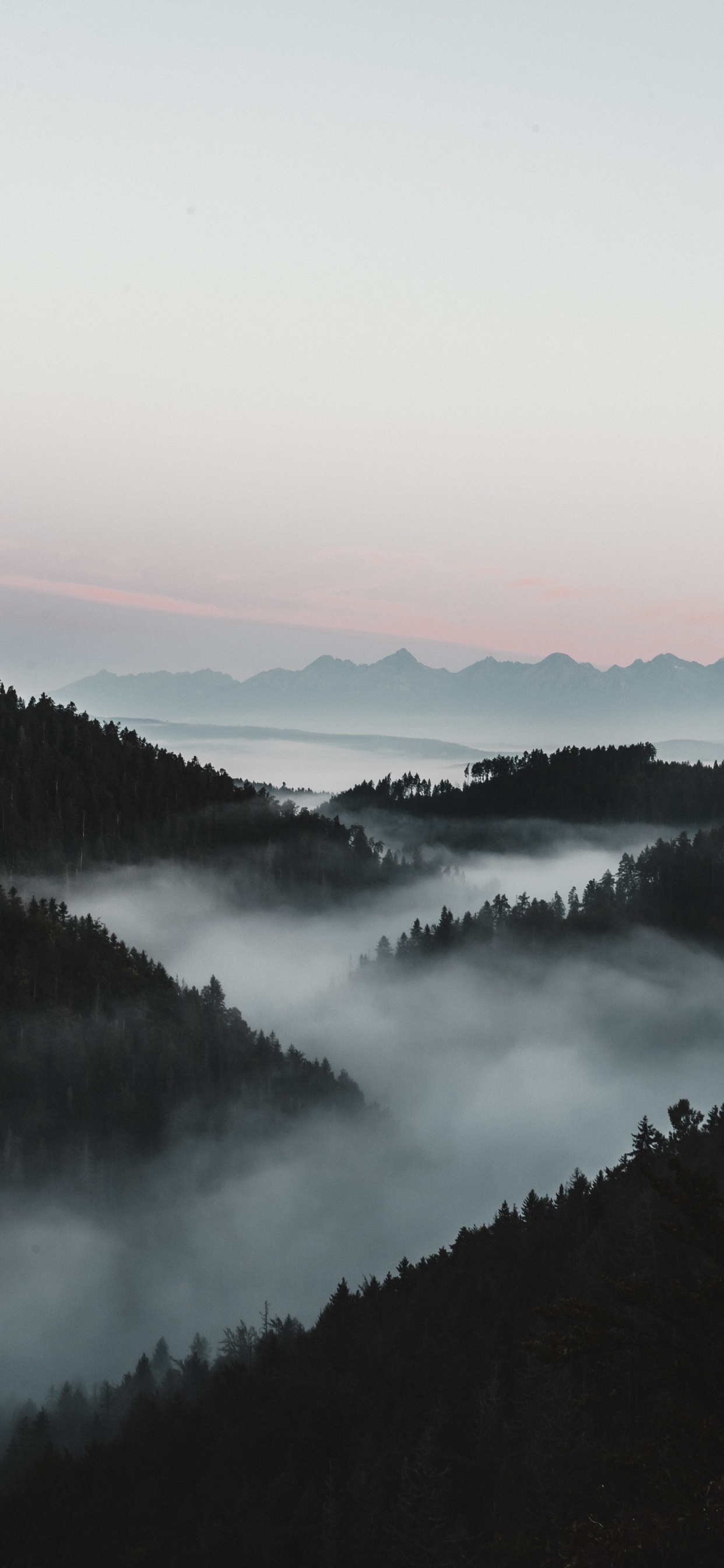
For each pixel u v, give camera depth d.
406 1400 59.53
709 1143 68.00
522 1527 39.88
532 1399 51.66
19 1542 64.75
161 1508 61.72
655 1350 20.69
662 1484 18.70
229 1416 66.56
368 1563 46.50
